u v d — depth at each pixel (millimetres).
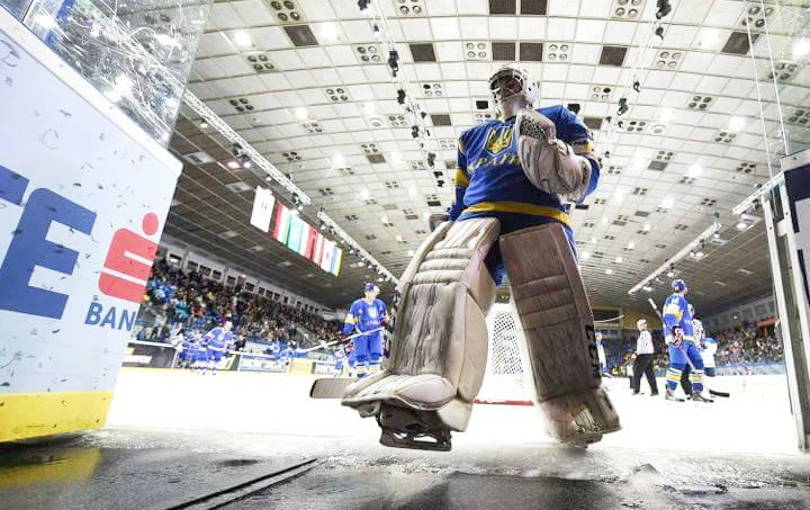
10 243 1028
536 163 1046
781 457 1258
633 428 2246
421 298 1008
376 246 24609
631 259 24219
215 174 16391
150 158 1499
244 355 15953
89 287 1259
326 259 17375
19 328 1060
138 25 1808
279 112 12961
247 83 11758
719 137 12453
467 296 991
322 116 13125
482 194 1276
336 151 15000
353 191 18016
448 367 885
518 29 9695
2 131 990
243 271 27859
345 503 707
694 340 6484
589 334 1135
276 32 10125
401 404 790
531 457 1156
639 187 15859
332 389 1230
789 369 1651
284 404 3320
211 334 14219
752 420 3057
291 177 16359
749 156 13164
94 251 1271
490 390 4359
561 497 773
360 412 890
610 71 10523
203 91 12094
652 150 13484
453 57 10641
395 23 9719
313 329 32469
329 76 11469
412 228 21875
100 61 1586
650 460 1149
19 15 1233
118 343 1378
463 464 1049
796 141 1876
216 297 23375
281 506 678
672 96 11125
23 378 1068
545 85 11211
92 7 1533
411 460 1083
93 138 1250
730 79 10289
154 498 661
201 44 10484
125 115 1376
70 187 1180
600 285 31469
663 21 9047
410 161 15625
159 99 1954
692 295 29422
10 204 1021
